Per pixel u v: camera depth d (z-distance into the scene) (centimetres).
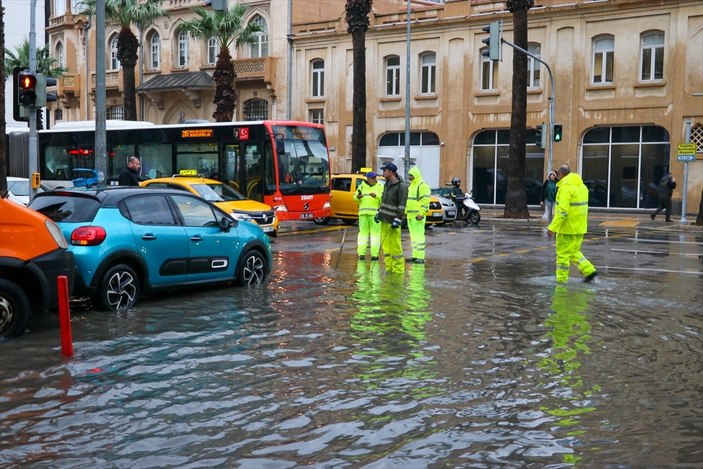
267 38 4503
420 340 865
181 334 888
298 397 648
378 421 586
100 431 561
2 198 852
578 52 3525
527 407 623
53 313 1011
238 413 604
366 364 757
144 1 5066
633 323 970
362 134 3456
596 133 3541
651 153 3403
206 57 4797
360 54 3428
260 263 1283
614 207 3506
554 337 885
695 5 3225
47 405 621
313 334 893
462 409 616
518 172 3097
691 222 2838
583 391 669
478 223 2941
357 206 2695
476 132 3853
